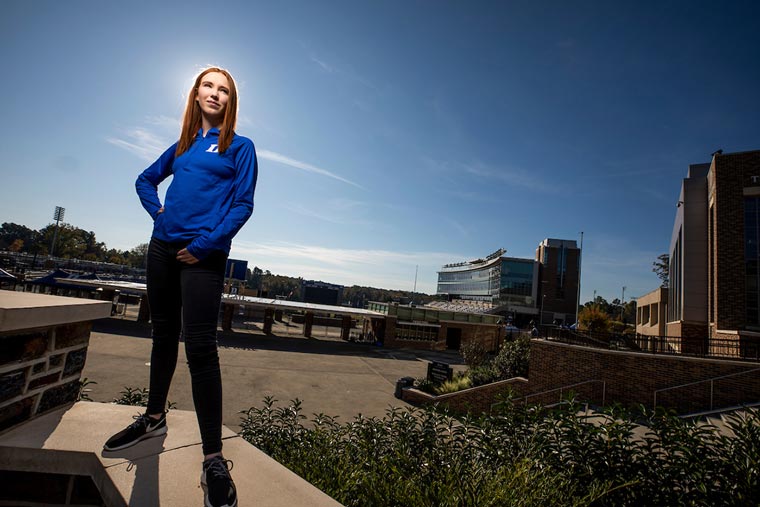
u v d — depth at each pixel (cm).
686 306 2122
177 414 227
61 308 198
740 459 262
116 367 1716
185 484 151
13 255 8056
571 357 1370
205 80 190
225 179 175
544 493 234
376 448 360
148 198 196
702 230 2142
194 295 156
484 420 360
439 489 230
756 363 1154
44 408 197
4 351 171
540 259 8600
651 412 308
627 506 259
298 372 2095
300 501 147
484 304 8725
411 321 3812
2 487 165
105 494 150
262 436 387
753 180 1683
